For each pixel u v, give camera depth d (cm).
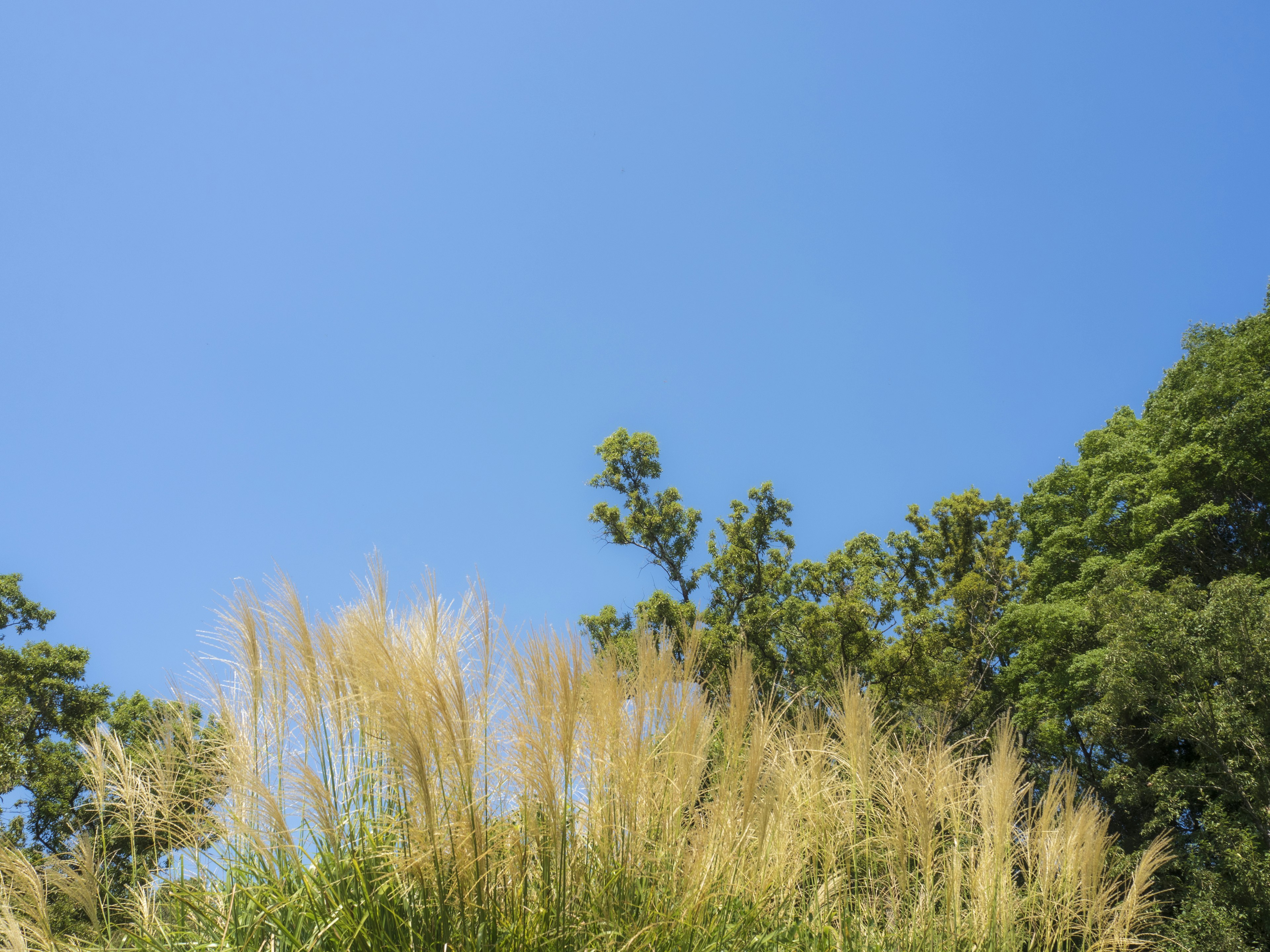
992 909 383
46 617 1591
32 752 1367
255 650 284
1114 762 1556
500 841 261
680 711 316
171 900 282
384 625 262
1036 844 415
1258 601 1256
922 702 1474
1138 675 1349
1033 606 1783
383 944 235
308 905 250
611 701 291
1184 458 1727
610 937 255
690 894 281
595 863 282
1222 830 1157
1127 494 1864
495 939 246
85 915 288
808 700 446
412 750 231
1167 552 1736
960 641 2141
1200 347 1989
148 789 287
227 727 275
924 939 353
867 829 392
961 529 2486
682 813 311
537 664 267
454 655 255
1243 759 1223
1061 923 394
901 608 2262
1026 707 1644
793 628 1730
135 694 1609
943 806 401
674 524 2120
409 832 243
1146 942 403
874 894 374
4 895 274
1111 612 1433
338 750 273
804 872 368
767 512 2109
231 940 257
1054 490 2175
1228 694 1220
